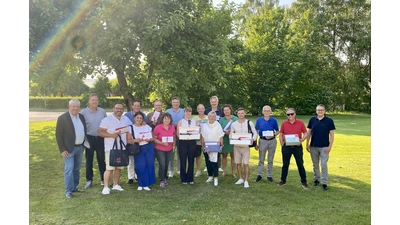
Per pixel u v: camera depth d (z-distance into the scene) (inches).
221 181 199.3
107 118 167.0
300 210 144.1
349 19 788.6
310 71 706.2
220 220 130.9
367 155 283.4
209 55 230.8
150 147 180.2
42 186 183.3
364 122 631.2
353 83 820.0
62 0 197.8
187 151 191.9
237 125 189.9
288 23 700.0
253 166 247.9
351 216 136.4
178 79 216.5
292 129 184.2
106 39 198.7
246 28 715.4
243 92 644.7
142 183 177.5
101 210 142.8
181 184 191.8
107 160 168.6
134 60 222.1
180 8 226.7
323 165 179.9
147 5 207.5
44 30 189.3
